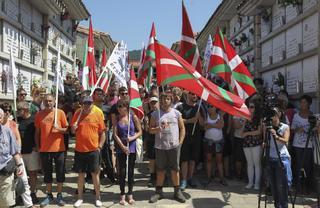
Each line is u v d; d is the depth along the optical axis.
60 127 8.33
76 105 11.38
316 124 8.22
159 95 8.64
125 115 8.46
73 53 26.39
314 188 9.04
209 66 9.65
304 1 11.56
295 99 12.48
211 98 8.32
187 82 8.34
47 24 19.80
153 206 8.16
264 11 15.43
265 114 7.49
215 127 9.98
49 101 8.24
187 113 9.48
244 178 10.66
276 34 14.36
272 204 8.27
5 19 14.17
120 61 9.78
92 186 9.74
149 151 9.84
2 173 6.94
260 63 16.75
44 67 19.70
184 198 8.45
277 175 7.34
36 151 8.44
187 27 9.59
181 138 8.52
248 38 18.66
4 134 6.99
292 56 12.66
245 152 9.57
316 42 10.69
